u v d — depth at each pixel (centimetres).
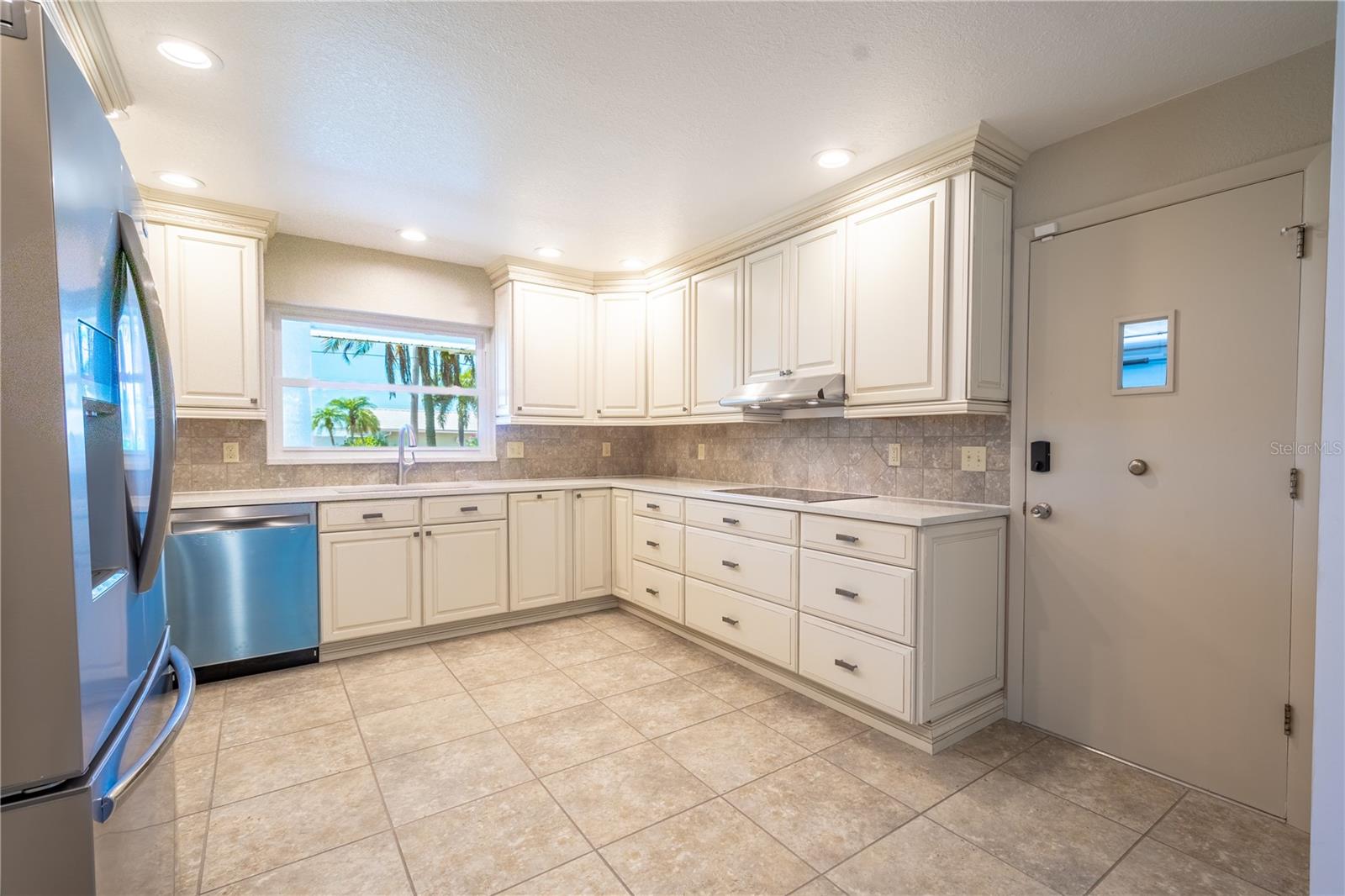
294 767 206
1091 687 221
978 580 234
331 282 355
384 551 318
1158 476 204
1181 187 198
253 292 303
